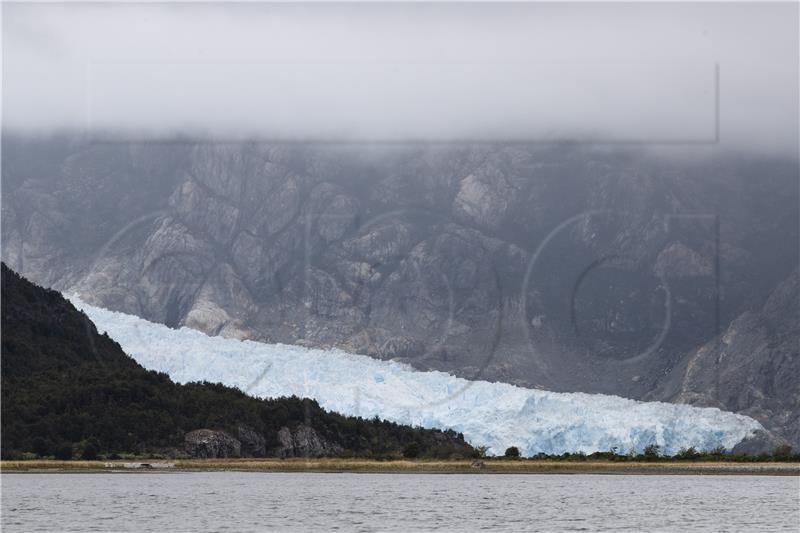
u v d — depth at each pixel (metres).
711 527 178.12
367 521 181.12
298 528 173.25
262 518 184.25
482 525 177.38
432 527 175.12
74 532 168.12
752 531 174.00
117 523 177.38
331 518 185.12
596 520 185.12
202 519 182.75
